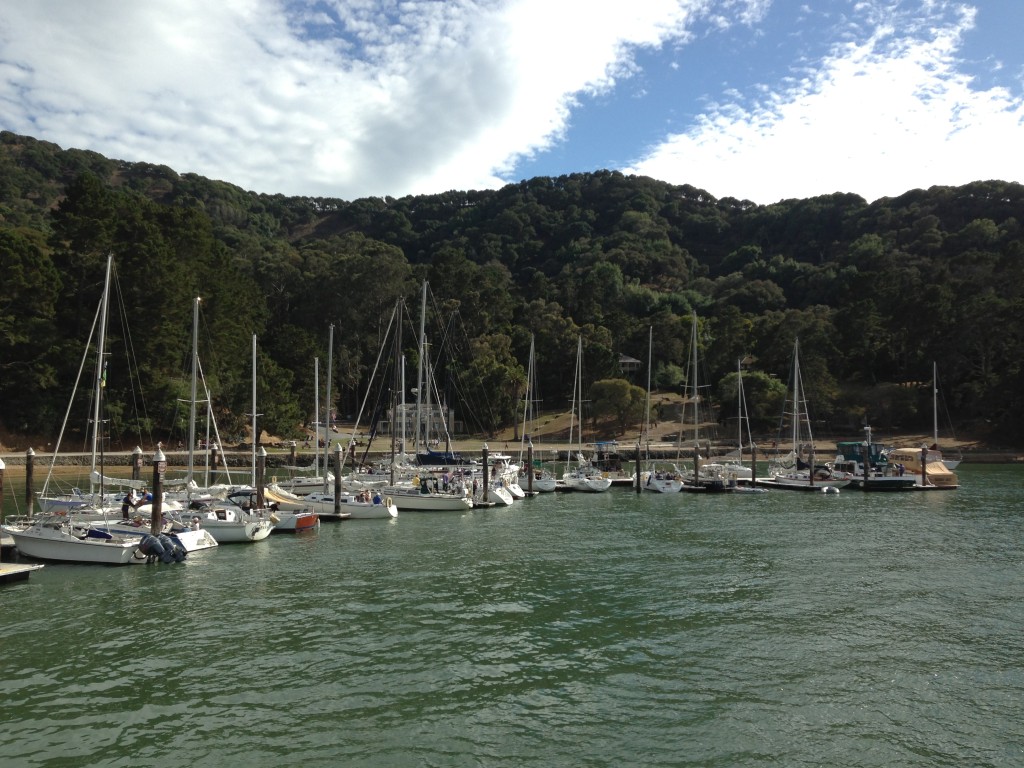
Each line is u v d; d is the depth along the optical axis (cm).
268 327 12125
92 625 2041
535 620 2097
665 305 16112
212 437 7869
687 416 11600
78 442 7262
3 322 6925
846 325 11712
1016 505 4831
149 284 7600
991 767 1262
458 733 1376
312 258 15100
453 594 2394
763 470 7669
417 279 14412
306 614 2153
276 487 4447
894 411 10156
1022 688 1609
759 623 2075
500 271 18750
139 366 7550
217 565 2858
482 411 11044
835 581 2584
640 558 3003
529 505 4966
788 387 9931
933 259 14000
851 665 1742
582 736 1366
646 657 1791
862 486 5828
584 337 13075
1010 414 9306
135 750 1306
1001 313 9831
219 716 1447
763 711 1481
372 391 12100
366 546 3294
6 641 1903
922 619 2120
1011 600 2328
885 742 1352
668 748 1321
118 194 9025
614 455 7238
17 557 2870
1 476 2920
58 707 1489
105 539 2880
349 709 1480
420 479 4903
